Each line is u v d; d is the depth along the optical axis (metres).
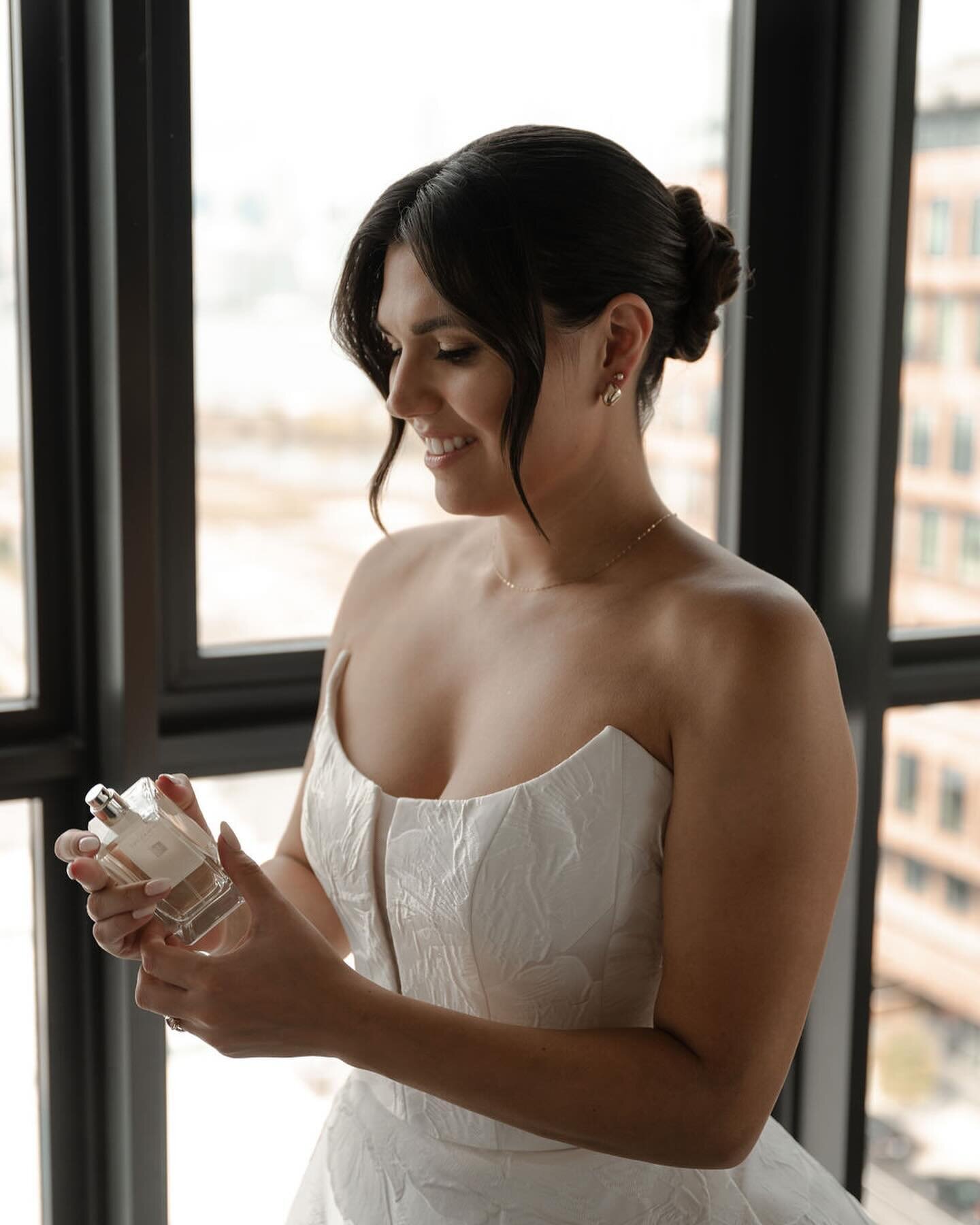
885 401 1.96
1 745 1.74
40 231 1.67
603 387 1.21
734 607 1.15
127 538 1.64
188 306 1.75
